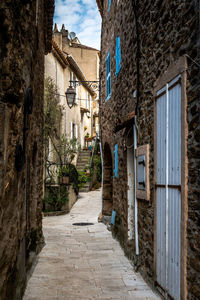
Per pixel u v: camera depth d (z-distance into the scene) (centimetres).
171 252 324
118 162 709
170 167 331
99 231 848
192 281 270
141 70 473
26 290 411
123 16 641
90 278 461
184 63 289
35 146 591
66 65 1562
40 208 675
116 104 736
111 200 1014
